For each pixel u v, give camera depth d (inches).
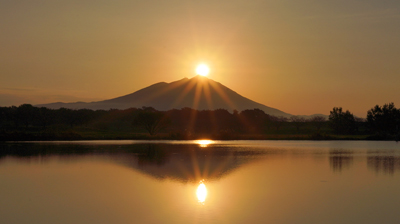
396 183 1344.7
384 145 3612.2
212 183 1343.5
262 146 3361.2
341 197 1109.1
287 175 1528.1
